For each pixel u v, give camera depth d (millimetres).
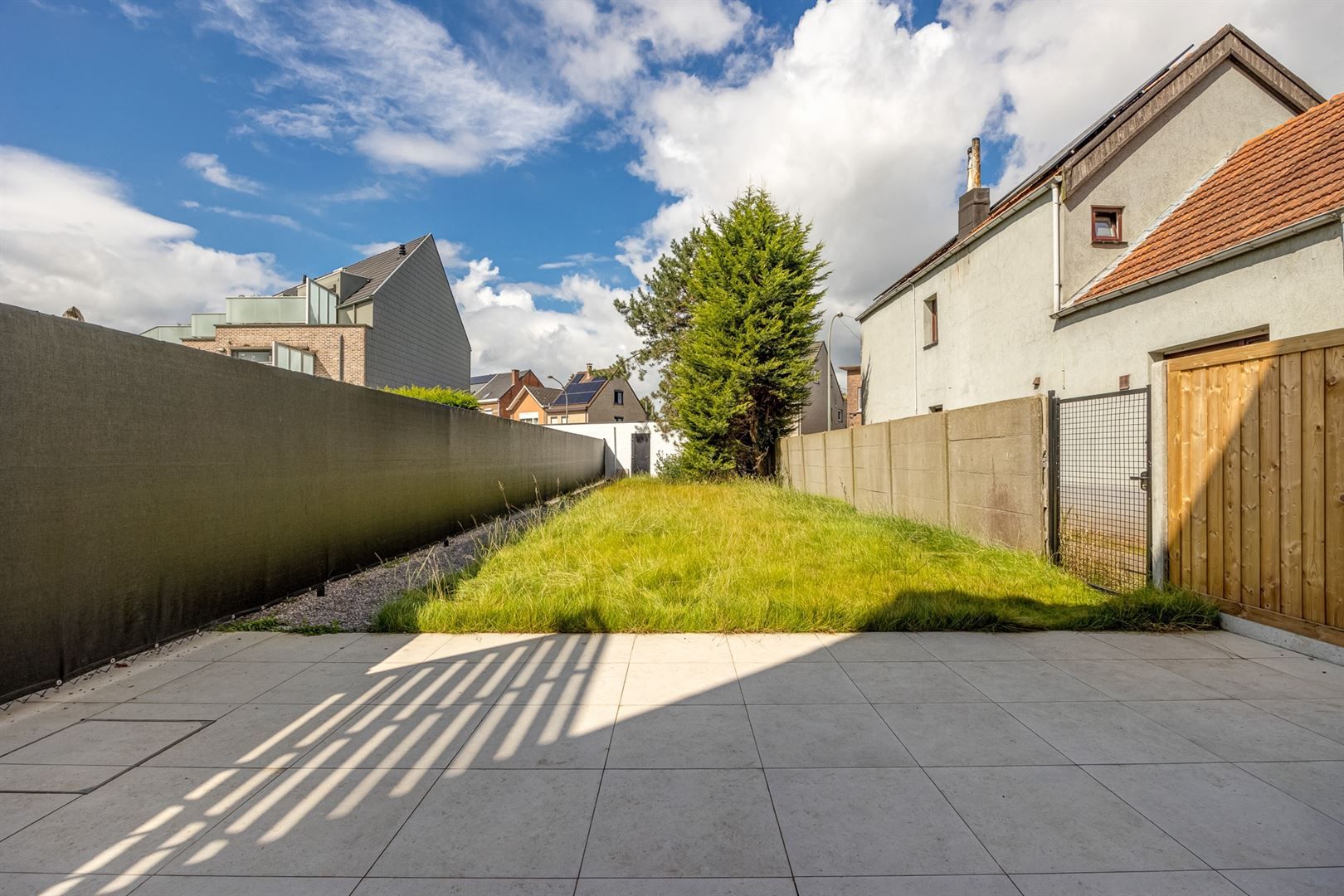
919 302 13453
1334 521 3488
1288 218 5660
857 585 5039
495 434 11586
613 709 2984
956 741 2635
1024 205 9508
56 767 2467
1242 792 2232
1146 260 7680
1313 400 3594
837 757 2498
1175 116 9180
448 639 4133
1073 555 5535
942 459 7863
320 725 2838
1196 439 4387
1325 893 1733
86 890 1775
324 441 5895
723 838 1984
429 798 2229
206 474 4402
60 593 3334
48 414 3266
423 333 24344
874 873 1819
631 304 23641
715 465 17688
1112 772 2371
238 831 2041
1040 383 9227
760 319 16422
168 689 3271
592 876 1812
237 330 19047
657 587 5016
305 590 5578
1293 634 3721
